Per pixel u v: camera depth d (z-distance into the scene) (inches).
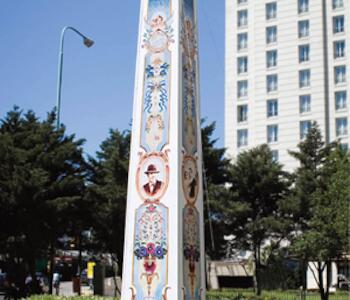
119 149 1198.3
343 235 1160.2
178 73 574.9
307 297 1369.3
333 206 1182.9
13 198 1070.4
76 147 1186.6
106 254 1451.8
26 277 1230.3
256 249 1413.6
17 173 1077.1
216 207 1198.9
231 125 3004.4
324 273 2062.0
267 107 2935.5
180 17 594.6
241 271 2037.4
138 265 546.6
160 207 548.7
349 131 2755.9
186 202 556.1
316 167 1357.0
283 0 2984.7
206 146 1277.1
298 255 1296.8
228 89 3048.7
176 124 561.0
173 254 533.6
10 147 1111.6
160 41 590.2
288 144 2854.3
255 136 2938.0
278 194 1368.1
